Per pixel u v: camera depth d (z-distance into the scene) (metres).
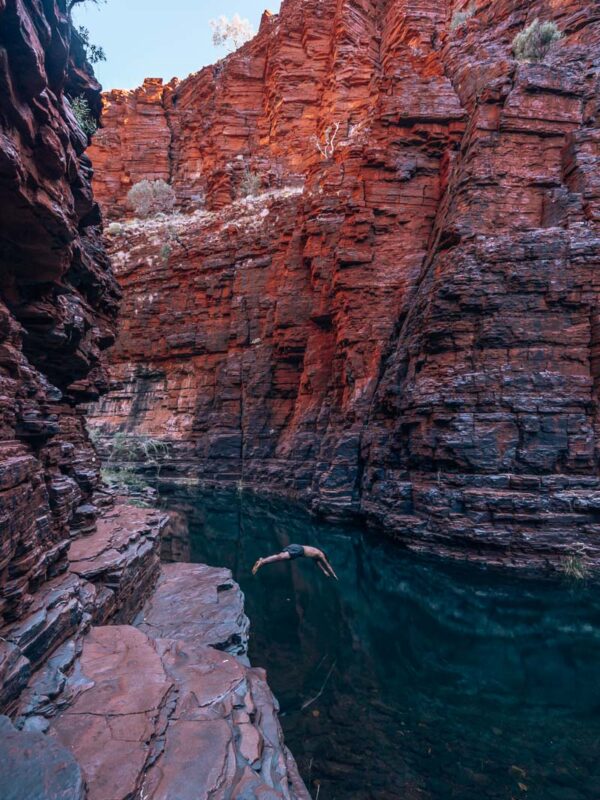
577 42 20.80
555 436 14.46
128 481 28.72
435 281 17.64
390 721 7.31
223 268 33.53
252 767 4.59
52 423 7.00
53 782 3.35
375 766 6.27
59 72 5.66
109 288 12.06
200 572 11.88
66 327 8.72
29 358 8.88
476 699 7.93
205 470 30.56
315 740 6.82
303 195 27.77
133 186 43.06
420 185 22.89
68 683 5.32
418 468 16.88
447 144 22.66
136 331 36.12
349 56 36.84
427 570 14.34
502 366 15.35
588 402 14.58
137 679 5.49
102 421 35.97
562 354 15.09
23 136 5.27
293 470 26.22
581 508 13.60
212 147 43.34
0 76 4.57
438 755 6.51
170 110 46.53
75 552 8.49
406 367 18.92
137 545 9.96
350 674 8.77
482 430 14.99
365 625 10.98
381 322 21.84
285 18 40.94
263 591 13.20
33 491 6.00
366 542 17.39
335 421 23.11
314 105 39.47
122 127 46.03
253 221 32.94
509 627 10.73
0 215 5.88
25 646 5.04
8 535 5.12
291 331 28.06
